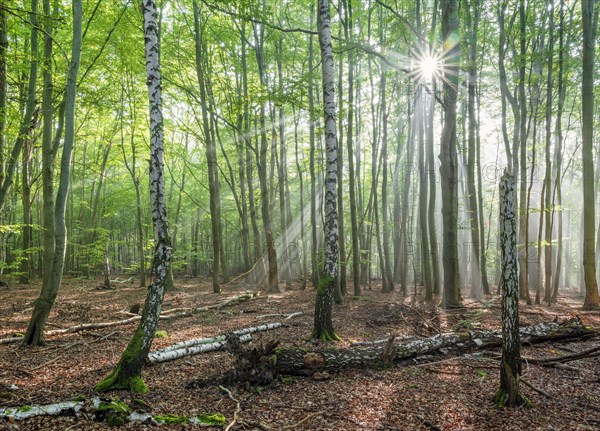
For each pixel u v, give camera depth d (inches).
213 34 745.6
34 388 225.6
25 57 370.9
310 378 245.6
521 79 553.0
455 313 457.4
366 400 211.8
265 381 231.8
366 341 328.5
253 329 374.0
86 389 221.8
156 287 228.7
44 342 332.8
